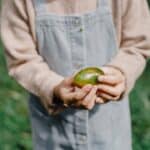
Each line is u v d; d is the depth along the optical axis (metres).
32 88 1.77
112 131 1.91
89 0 1.79
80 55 1.79
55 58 1.81
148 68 4.12
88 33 1.79
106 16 1.79
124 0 1.79
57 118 1.88
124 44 1.83
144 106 3.34
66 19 1.79
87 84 1.62
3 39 1.82
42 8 1.79
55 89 1.70
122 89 1.70
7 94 3.58
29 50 1.80
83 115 1.86
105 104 1.88
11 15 1.82
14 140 3.05
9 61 1.83
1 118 3.21
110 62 1.78
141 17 1.82
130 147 1.99
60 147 1.91
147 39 1.81
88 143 1.89
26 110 3.34
